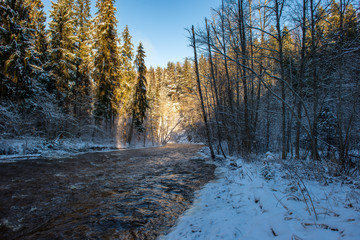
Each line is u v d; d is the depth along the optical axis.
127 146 28.56
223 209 5.02
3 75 14.16
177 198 6.38
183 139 53.38
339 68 7.58
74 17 24.12
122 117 31.48
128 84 27.81
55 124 18.56
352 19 7.10
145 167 12.49
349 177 5.59
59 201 6.01
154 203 5.92
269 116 16.09
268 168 7.49
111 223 4.59
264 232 3.21
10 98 14.98
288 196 4.54
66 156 15.34
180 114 55.12
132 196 6.59
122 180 8.88
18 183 7.58
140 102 29.45
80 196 6.53
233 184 7.42
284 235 2.86
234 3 11.42
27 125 16.36
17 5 15.04
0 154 12.63
